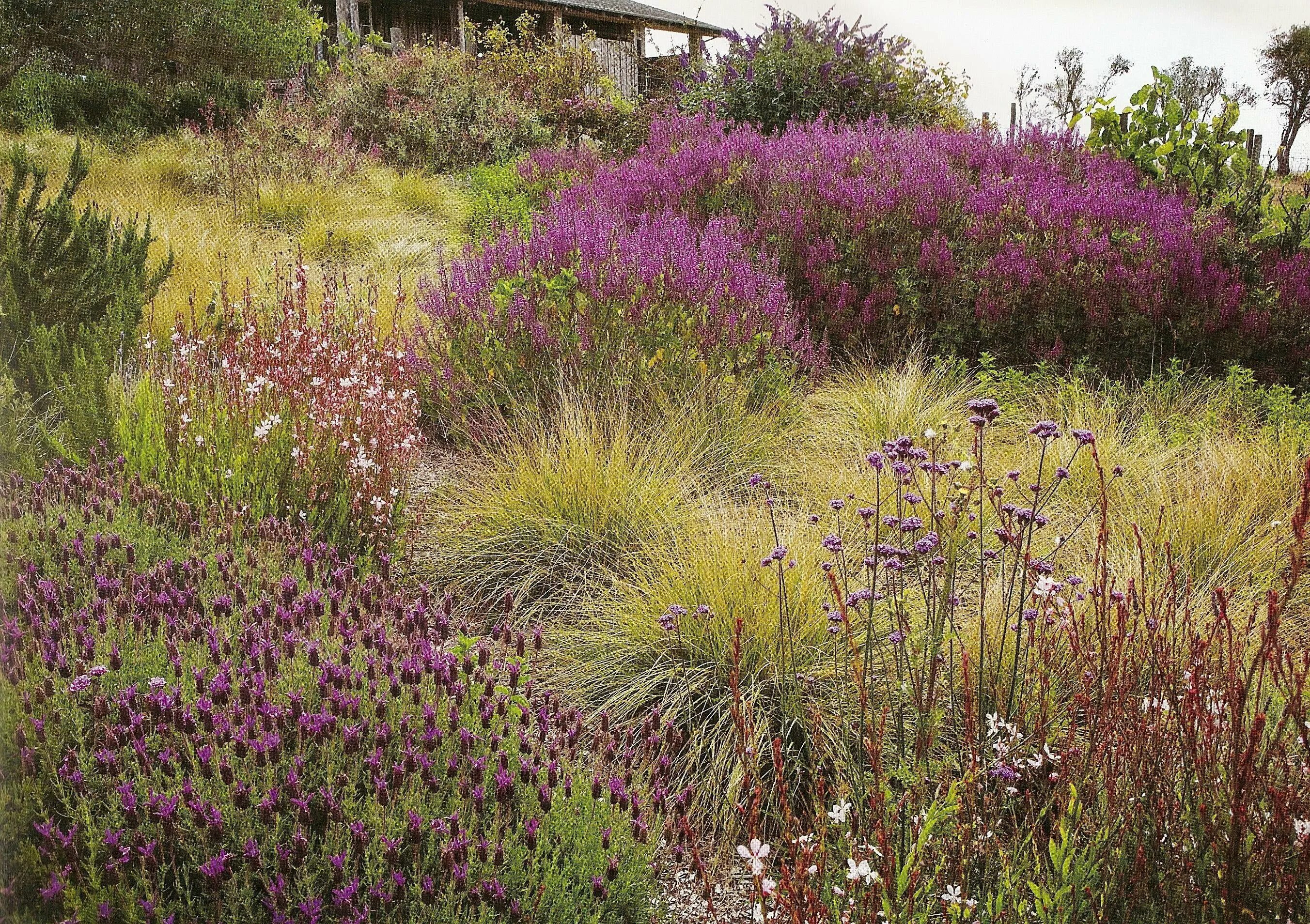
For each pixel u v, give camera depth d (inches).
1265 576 164.2
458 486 202.2
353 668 108.7
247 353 200.7
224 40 651.5
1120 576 155.0
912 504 109.0
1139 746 88.4
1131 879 82.0
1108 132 379.6
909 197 308.0
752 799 108.4
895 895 78.3
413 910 82.0
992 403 103.4
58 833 77.9
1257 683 111.2
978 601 150.6
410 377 228.5
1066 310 276.1
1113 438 212.8
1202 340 267.4
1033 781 101.2
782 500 195.6
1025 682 116.7
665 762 116.3
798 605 144.1
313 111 574.2
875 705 127.4
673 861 108.2
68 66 655.8
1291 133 925.2
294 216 416.2
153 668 104.0
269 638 113.6
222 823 83.2
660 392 220.4
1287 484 192.9
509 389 229.3
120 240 248.2
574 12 975.6
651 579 160.4
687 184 342.3
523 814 96.7
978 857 89.2
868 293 294.0
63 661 96.8
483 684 113.7
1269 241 305.4
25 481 141.7
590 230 248.7
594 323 234.2
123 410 182.4
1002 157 362.9
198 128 517.7
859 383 255.9
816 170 334.6
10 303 202.1
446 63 641.6
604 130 706.8
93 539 130.8
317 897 80.8
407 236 403.9
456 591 171.6
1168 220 304.0
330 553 150.8
